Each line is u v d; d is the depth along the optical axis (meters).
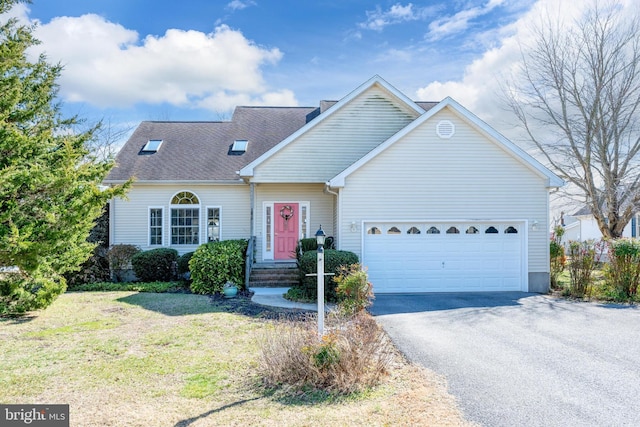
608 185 18.83
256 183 15.30
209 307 10.47
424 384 5.25
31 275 8.88
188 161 17.02
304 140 14.96
